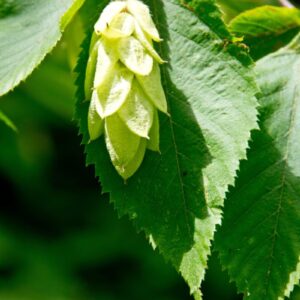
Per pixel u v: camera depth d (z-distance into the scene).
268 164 0.23
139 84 0.20
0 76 0.22
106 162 0.22
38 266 0.59
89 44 0.21
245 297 0.23
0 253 0.59
